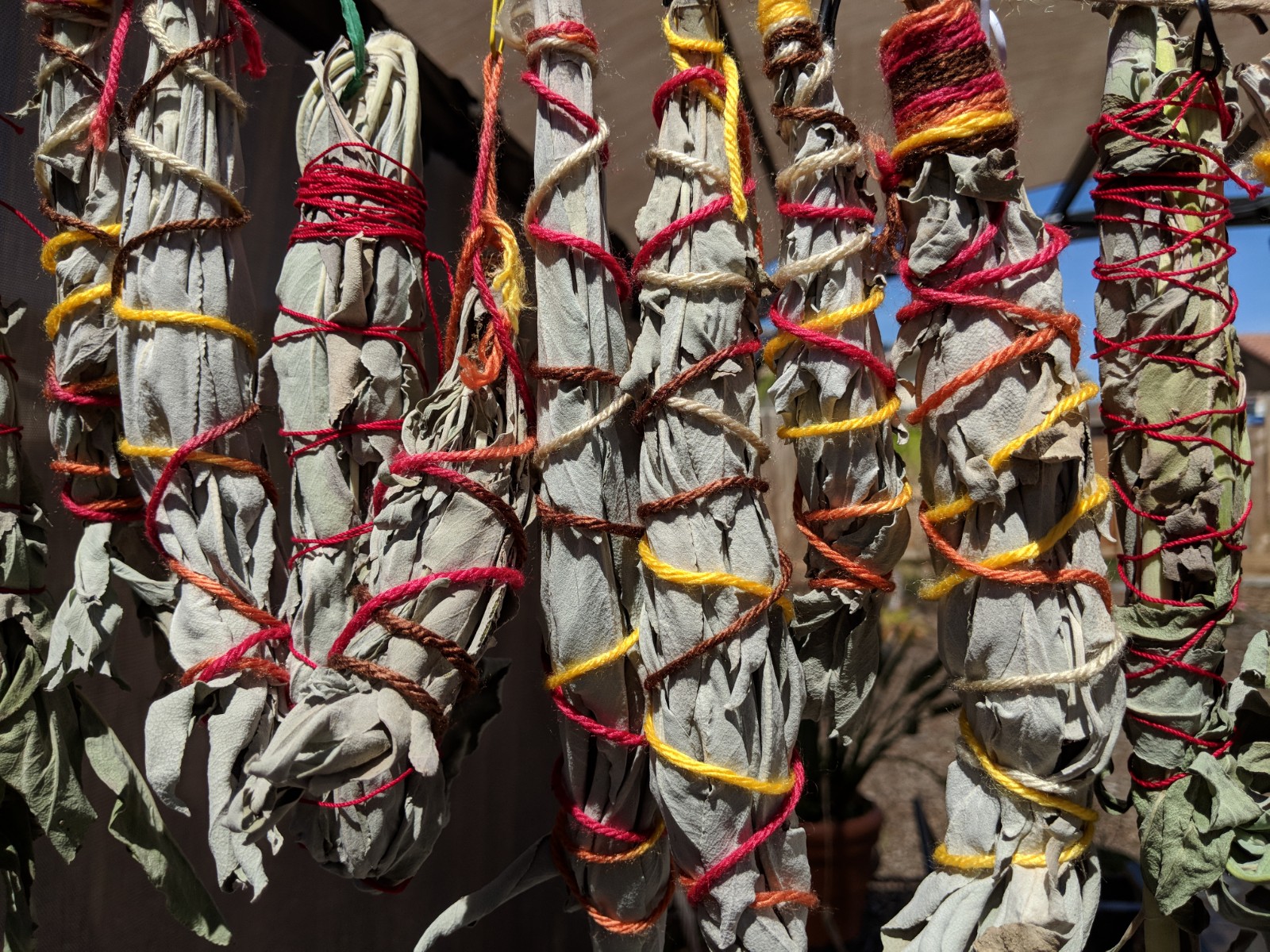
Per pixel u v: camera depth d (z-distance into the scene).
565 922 1.06
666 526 0.48
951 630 0.51
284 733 0.43
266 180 0.75
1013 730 0.48
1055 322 0.47
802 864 0.49
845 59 0.84
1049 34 0.81
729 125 0.48
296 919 0.80
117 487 0.55
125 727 0.71
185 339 0.50
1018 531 0.48
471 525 0.47
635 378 0.47
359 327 0.53
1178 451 0.56
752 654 0.47
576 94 0.49
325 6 0.74
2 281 0.65
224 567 0.50
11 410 0.56
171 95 0.51
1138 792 0.57
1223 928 0.98
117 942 0.69
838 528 0.53
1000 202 0.49
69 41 0.54
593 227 0.49
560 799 0.52
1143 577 0.59
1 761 0.51
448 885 0.91
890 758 1.29
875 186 0.76
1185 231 0.56
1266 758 0.53
